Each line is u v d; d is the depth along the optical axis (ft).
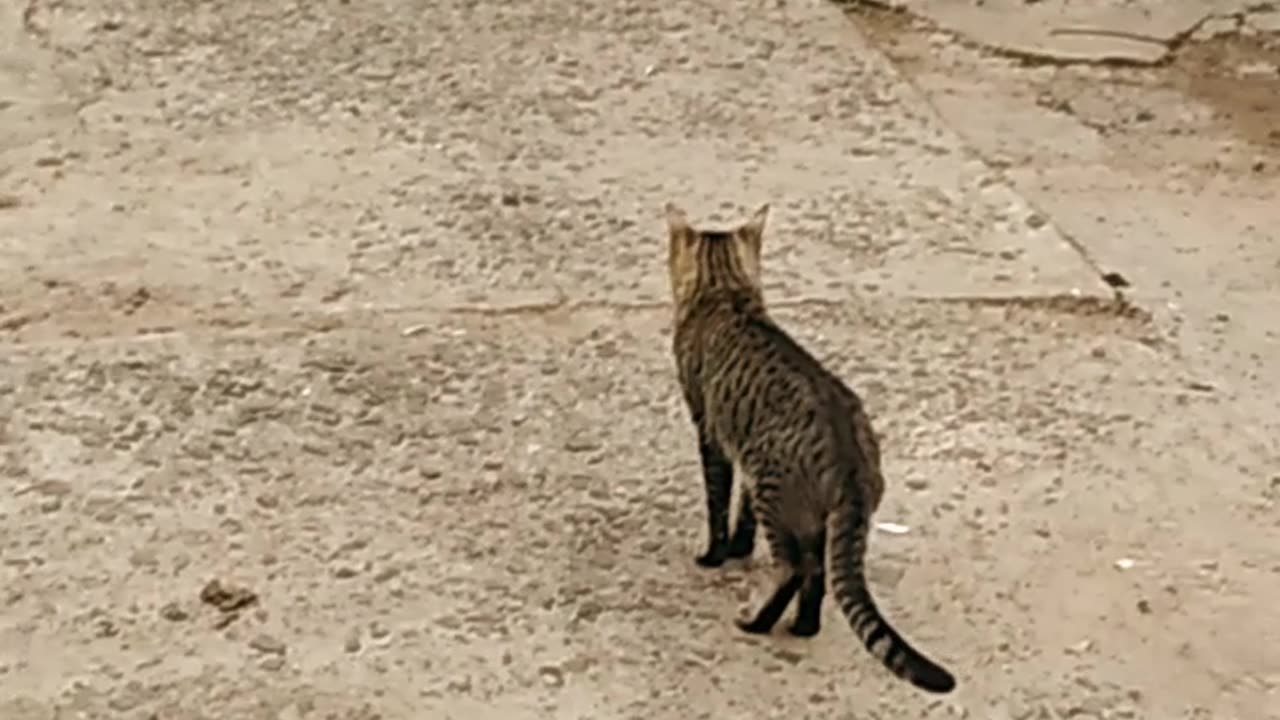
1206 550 20.68
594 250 25.88
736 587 19.52
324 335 23.56
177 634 18.53
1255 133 31.27
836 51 32.12
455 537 20.07
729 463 19.16
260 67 30.35
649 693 18.06
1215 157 30.35
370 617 18.85
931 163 28.84
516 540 20.07
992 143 30.19
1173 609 19.72
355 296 24.49
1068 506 21.18
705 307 19.02
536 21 32.42
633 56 31.45
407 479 20.95
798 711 17.94
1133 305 25.49
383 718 17.57
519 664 18.33
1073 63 33.19
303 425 21.77
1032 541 20.56
